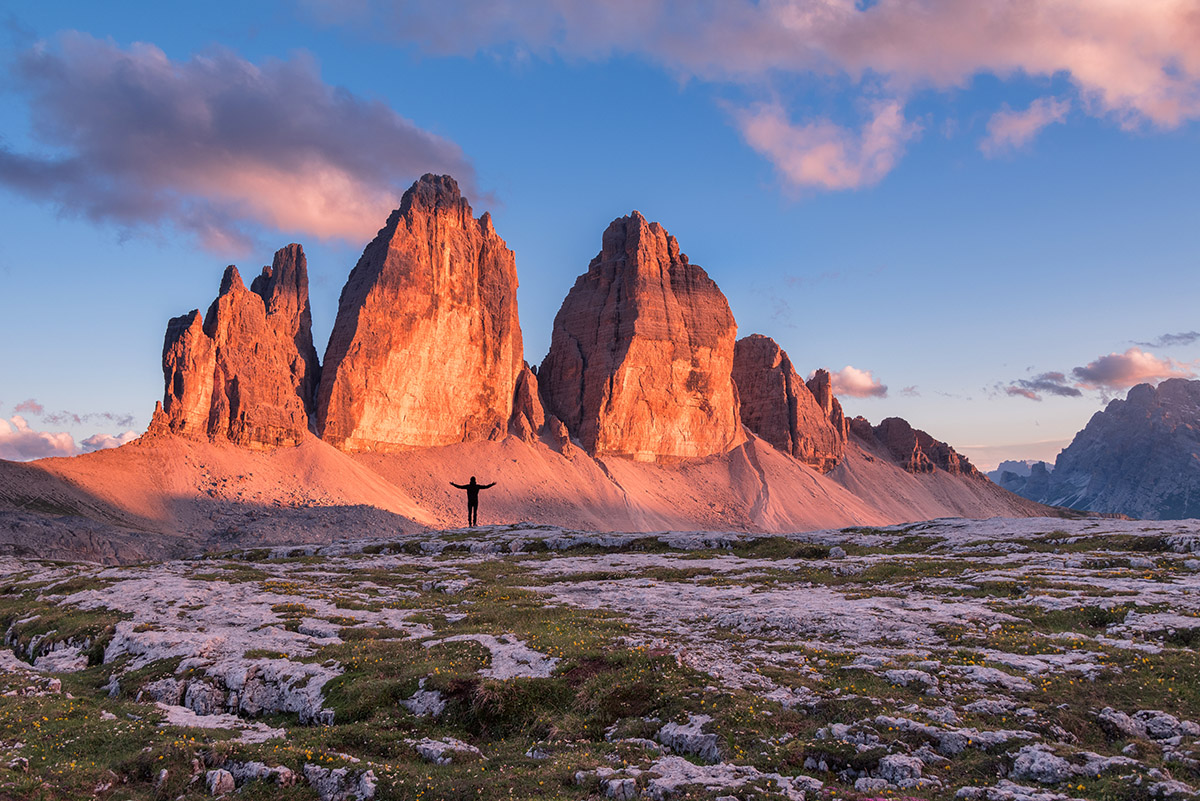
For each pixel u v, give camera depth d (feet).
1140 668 86.43
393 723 87.20
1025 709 77.71
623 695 87.71
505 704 88.48
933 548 213.25
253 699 99.40
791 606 131.75
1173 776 62.39
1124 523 216.54
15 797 65.46
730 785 62.23
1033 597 129.49
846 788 63.21
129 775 73.61
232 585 175.94
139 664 114.11
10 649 140.77
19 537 389.60
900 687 85.40
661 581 180.24
